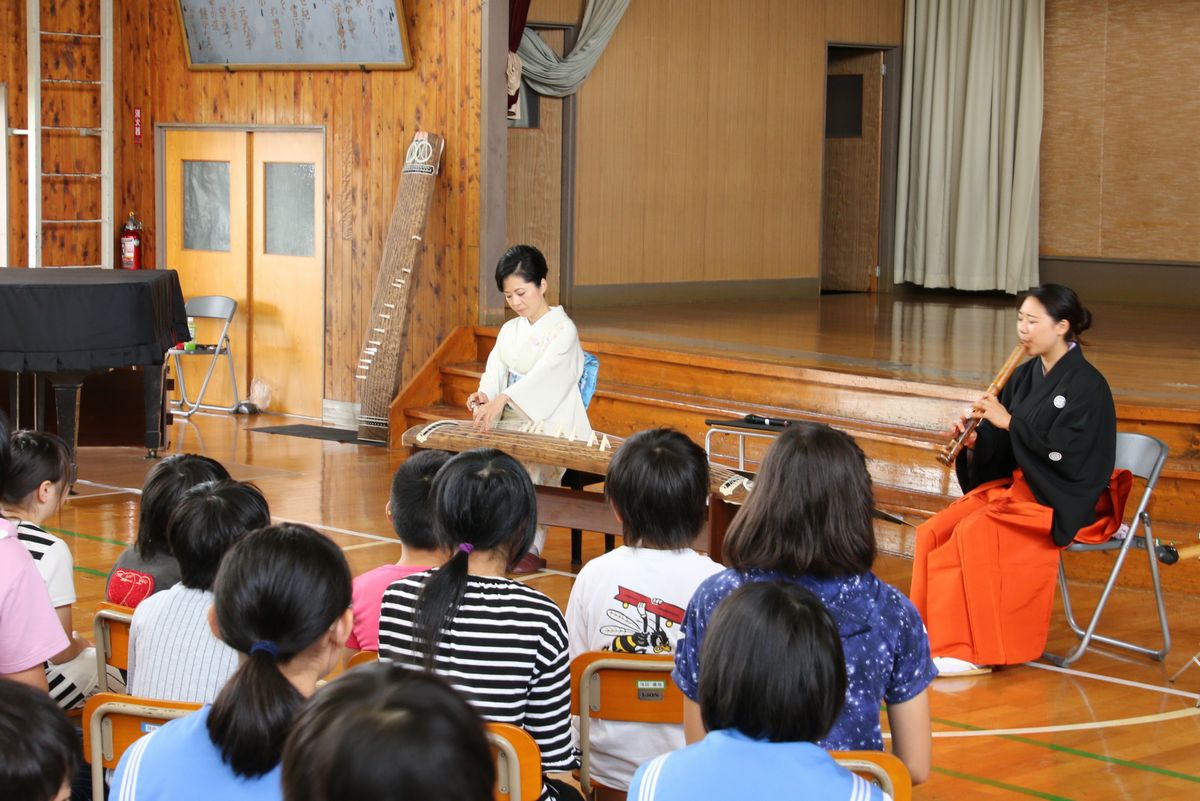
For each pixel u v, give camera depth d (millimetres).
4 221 9047
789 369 6922
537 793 2207
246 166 9133
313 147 8906
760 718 1631
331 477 7172
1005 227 11992
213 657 2494
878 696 2266
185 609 2521
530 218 10211
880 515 4512
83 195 9281
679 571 2797
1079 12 11797
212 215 9336
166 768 1678
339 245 8828
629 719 2637
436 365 8305
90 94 9242
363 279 8758
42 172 9047
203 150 9289
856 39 11875
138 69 9398
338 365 8891
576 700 2656
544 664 2422
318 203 8898
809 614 1648
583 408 5477
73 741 1372
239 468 7328
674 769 1652
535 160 10180
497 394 5426
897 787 2062
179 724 1736
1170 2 11352
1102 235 11883
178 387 9430
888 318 9922
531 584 5207
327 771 1070
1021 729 3906
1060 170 12039
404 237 8266
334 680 1187
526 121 10102
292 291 9062
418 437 5105
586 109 10391
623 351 7688
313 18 8594
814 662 1625
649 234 10828
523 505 2617
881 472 6277
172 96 9336
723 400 7137
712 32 10992
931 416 6367
